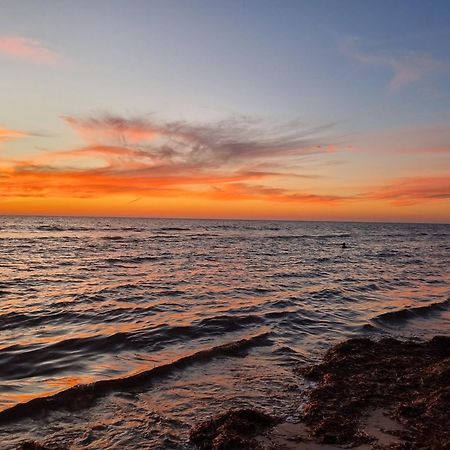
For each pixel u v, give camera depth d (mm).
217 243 51938
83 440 5340
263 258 33031
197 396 6789
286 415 6168
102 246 42875
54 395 6449
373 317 12875
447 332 11625
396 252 43781
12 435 5402
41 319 11969
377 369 7945
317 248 47031
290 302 14914
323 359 8891
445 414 5957
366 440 5344
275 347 9609
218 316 12383
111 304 14156
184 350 9258
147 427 5715
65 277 20766
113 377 7520
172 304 14266
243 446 5160
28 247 39312
